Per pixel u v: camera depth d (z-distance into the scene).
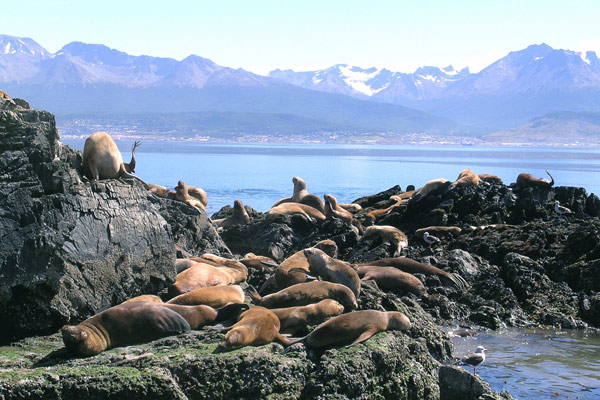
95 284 13.59
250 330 11.88
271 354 11.58
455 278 19.83
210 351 11.38
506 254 21.48
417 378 12.52
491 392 12.34
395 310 14.85
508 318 18.23
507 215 26.05
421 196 26.50
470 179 27.62
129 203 14.93
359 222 27.30
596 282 19.38
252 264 19.53
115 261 14.12
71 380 10.07
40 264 12.30
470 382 12.58
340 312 13.70
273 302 14.19
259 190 67.00
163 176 85.94
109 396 10.05
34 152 12.79
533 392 13.05
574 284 19.80
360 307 14.77
